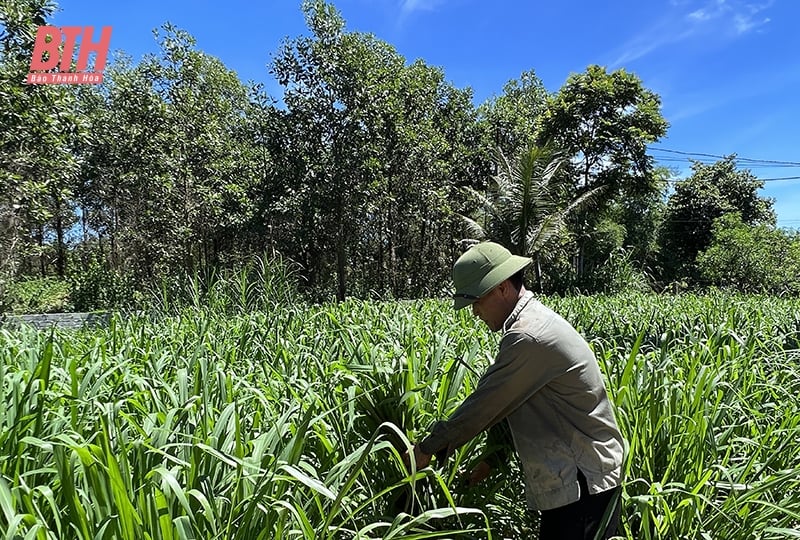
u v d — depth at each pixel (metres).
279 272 10.23
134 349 4.16
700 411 2.60
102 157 21.81
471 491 2.62
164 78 21.28
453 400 2.80
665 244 37.22
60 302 20.17
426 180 22.36
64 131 11.26
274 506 1.70
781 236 27.48
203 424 2.14
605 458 2.11
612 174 25.44
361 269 24.48
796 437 2.82
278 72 18.97
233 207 20.56
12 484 1.73
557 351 2.05
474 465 2.64
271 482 1.73
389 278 23.86
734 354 4.10
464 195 24.44
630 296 13.45
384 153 20.23
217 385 2.84
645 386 2.97
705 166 39.69
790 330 5.97
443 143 22.78
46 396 2.43
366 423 2.63
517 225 19.66
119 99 20.41
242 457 1.96
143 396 2.71
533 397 2.14
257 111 21.91
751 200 38.53
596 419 2.11
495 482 2.62
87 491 1.65
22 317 9.89
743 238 26.91
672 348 4.88
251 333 4.74
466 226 22.30
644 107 25.69
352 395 2.53
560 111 26.02
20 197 10.66
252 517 1.67
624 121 25.77
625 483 2.30
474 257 2.24
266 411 2.62
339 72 18.61
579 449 2.09
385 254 25.25
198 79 22.69
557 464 2.09
